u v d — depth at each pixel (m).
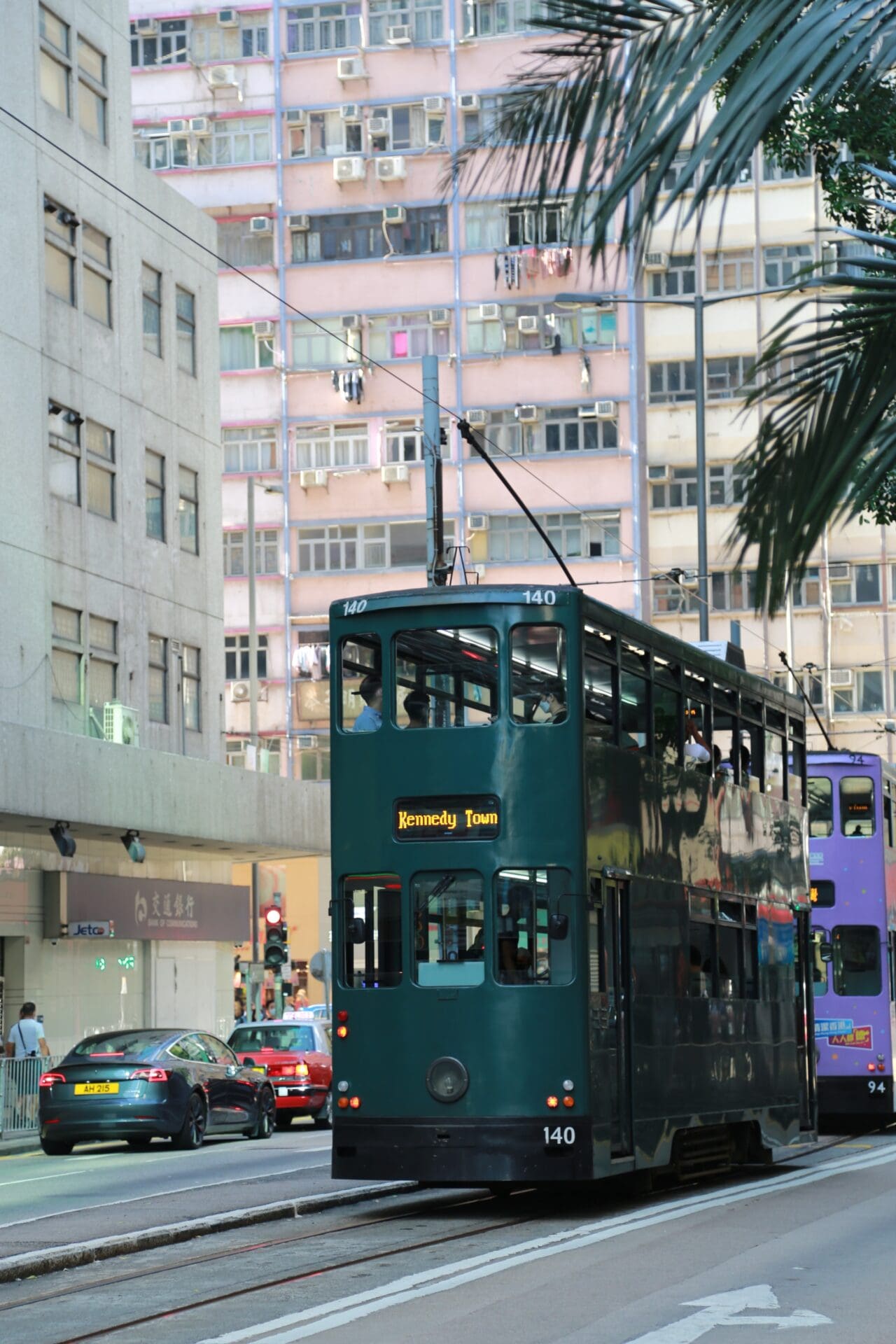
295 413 72.50
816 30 6.70
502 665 19.03
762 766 25.30
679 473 71.31
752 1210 19.06
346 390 71.69
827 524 7.94
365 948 19.14
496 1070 18.44
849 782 32.62
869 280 7.93
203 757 50.31
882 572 70.38
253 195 73.38
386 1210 19.80
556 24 7.95
